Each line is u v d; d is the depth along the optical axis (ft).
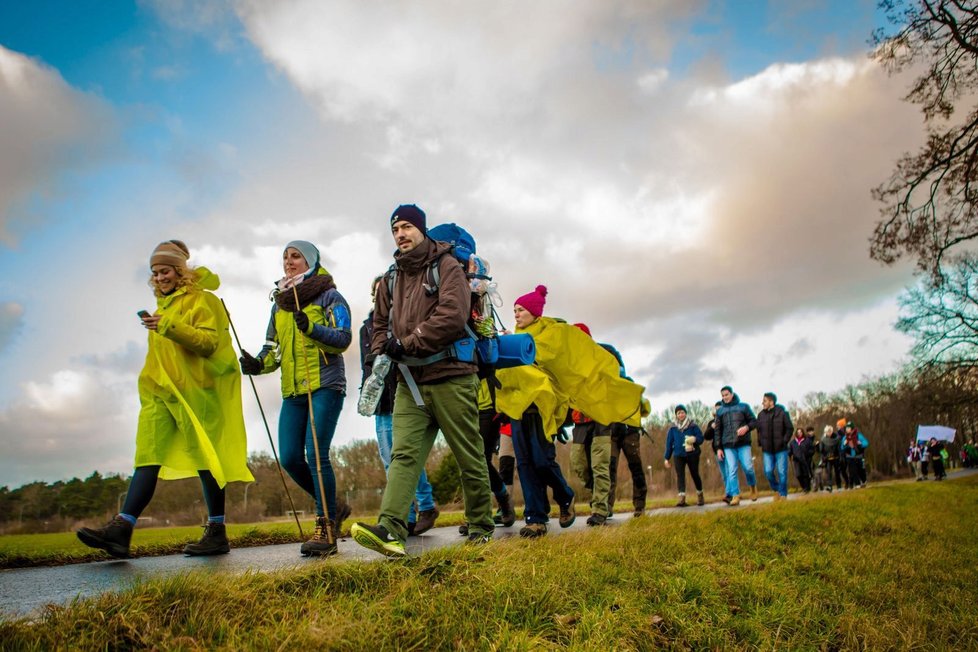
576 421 27.61
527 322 25.76
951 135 46.50
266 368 17.40
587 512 33.32
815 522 26.21
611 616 11.83
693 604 13.60
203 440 15.31
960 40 42.37
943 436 103.04
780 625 13.85
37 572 13.94
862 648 14.05
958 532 29.91
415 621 10.21
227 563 15.25
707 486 138.00
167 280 16.83
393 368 14.43
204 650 8.68
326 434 16.61
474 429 14.58
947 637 15.53
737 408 42.80
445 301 13.58
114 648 8.63
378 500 107.34
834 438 72.08
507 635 10.34
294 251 17.16
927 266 49.75
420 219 14.35
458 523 27.27
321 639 9.15
